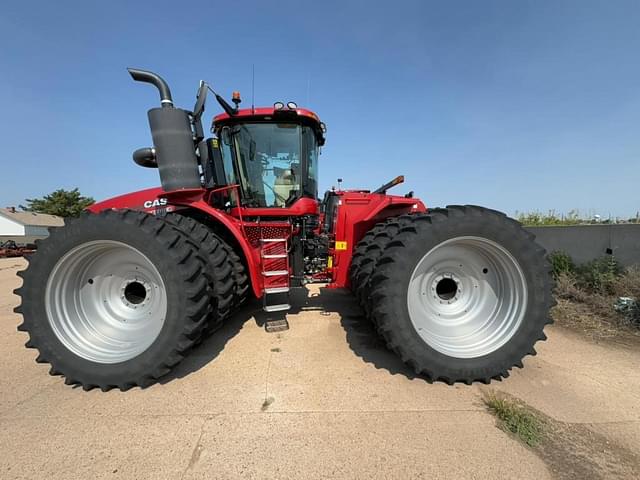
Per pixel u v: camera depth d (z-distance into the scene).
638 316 3.33
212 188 3.41
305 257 3.60
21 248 21.69
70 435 1.80
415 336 2.30
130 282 2.57
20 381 2.41
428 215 2.41
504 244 2.35
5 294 5.71
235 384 2.30
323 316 3.75
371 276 2.61
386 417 1.93
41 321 2.33
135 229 2.31
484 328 2.50
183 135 2.80
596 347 2.87
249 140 3.47
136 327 2.53
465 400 2.11
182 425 1.88
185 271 2.30
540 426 1.84
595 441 1.73
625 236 4.12
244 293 3.21
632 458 1.62
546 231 5.34
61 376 2.48
